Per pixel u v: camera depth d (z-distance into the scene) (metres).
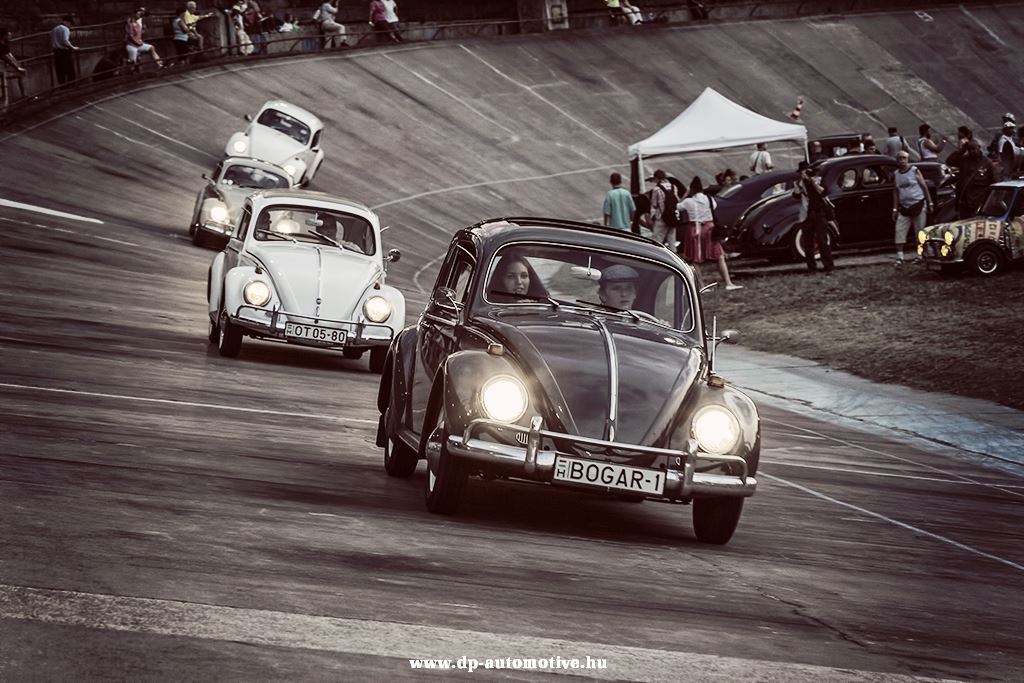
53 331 56.69
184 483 28.91
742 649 19.97
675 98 193.75
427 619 19.52
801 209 109.12
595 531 29.78
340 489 30.94
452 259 35.38
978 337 76.50
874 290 94.75
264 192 61.78
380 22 192.12
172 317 67.94
